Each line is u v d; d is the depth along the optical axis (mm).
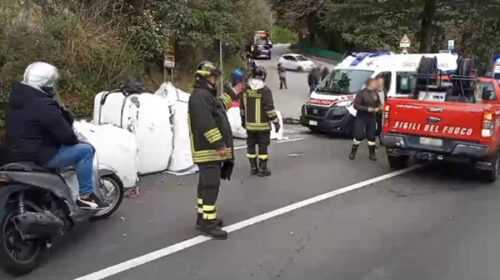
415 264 4945
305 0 28438
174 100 8984
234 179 8422
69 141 4930
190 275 4633
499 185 8336
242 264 4891
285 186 7973
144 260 4961
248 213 6500
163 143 8375
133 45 15109
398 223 6215
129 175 7367
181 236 5641
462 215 6605
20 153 4797
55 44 11492
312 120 13688
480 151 8031
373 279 4590
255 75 8727
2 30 10336
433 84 9398
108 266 4809
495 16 20141
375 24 23094
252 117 8555
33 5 11891
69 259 4969
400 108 8742
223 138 5715
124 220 6188
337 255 5145
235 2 22781
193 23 17672
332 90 14062
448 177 8836
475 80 9219
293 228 5953
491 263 4996
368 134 10172
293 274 4676
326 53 46312
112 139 7254
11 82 9789
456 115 8195
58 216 4906
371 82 10117
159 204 6883
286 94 25234
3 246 4441
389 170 9305
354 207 6875
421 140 8570
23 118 4785
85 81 12555
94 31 13250
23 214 4523
